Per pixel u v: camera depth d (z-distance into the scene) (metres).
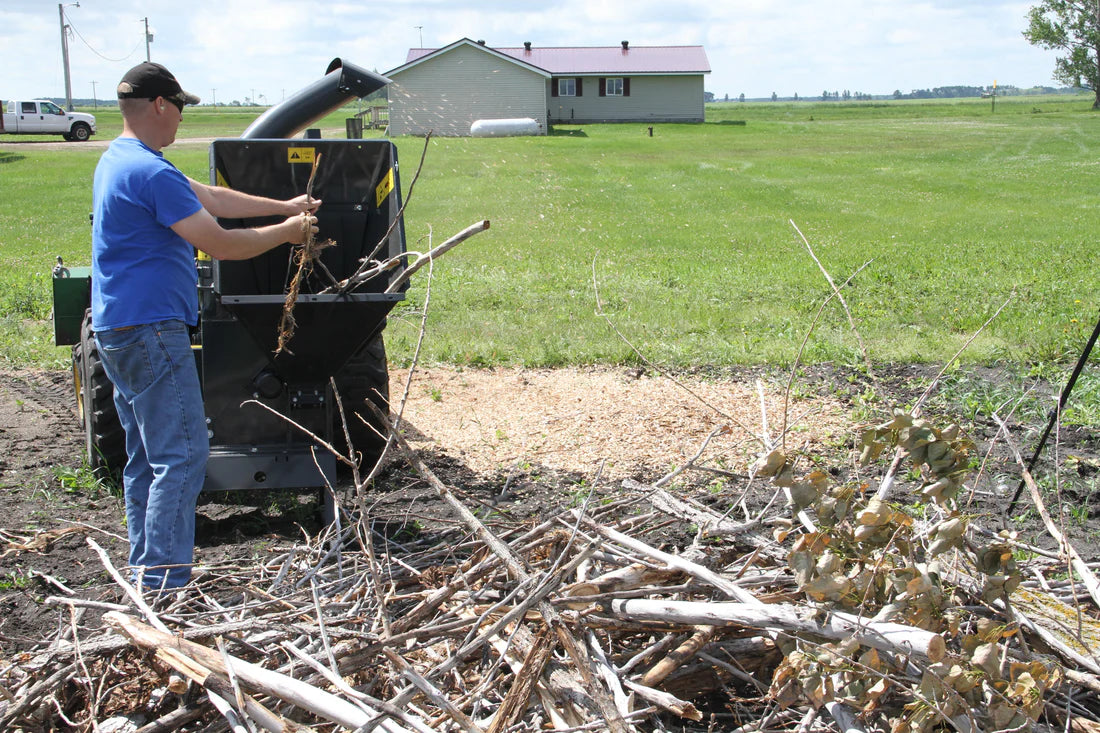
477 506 5.25
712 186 27.92
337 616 3.29
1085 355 4.38
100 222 3.92
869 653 2.72
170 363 3.91
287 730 2.56
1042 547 4.63
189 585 3.57
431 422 6.84
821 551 2.96
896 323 10.00
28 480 5.65
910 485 5.38
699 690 3.15
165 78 3.95
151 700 2.97
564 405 7.23
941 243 17.67
